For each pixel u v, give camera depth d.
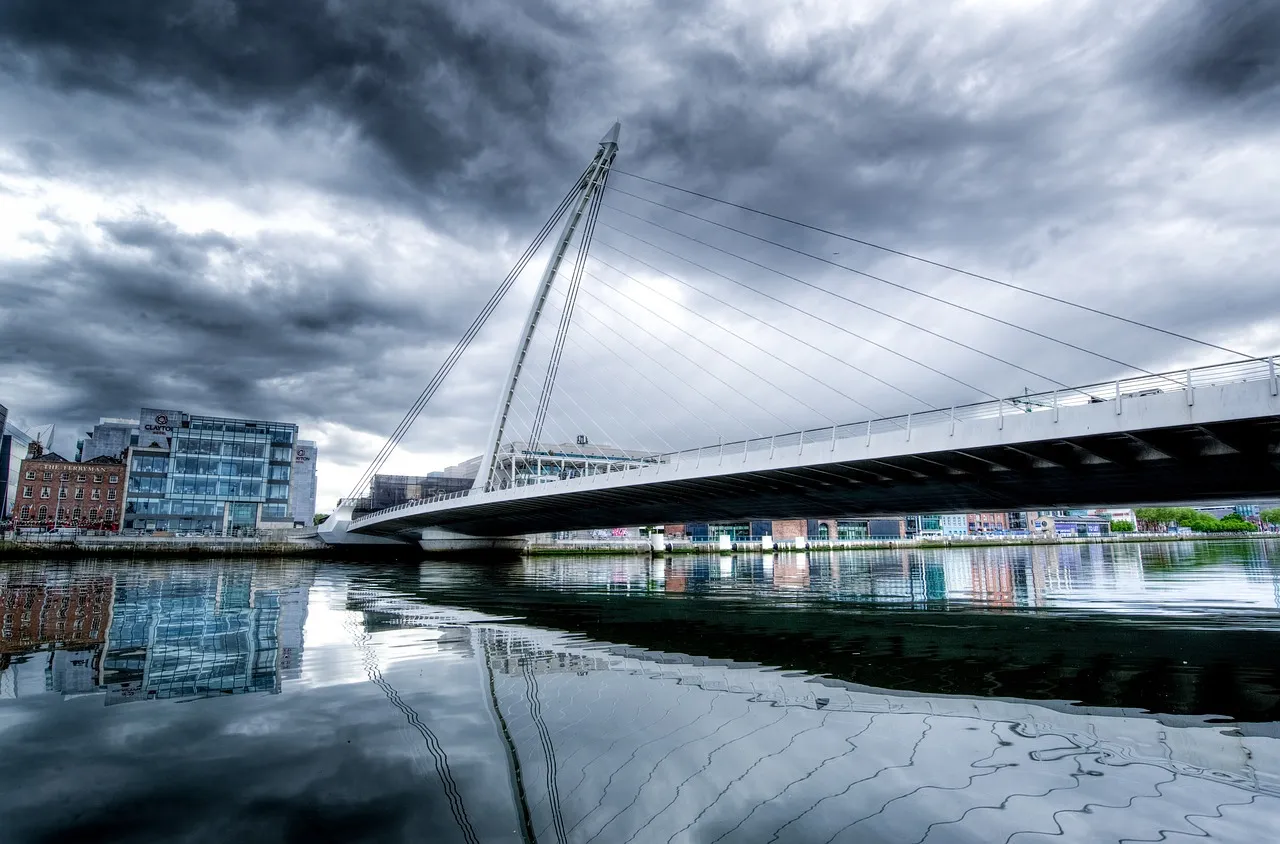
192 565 59.69
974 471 27.03
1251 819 6.08
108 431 119.88
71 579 38.78
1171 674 12.68
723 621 21.70
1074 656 14.79
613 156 64.25
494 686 11.16
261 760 7.43
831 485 32.69
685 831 5.76
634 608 26.11
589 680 11.77
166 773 7.04
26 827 5.72
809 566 68.50
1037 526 154.00
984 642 16.92
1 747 7.82
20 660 13.15
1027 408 22.86
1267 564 57.12
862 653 15.20
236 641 15.75
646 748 7.96
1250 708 10.10
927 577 48.31
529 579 47.03
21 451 121.81
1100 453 22.78
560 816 6.05
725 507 41.72
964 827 5.88
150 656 13.68
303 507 138.75
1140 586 36.12
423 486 105.62
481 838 5.57
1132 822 6.00
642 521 52.88
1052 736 8.59
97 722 8.84
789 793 6.62
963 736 8.56
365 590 33.09
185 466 88.44
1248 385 17.92
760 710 9.78
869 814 6.14
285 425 96.06
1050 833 5.79
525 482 67.88
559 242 64.75
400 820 5.95
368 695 10.41
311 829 5.73
